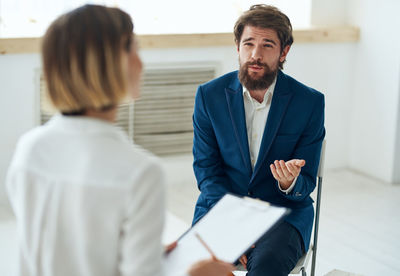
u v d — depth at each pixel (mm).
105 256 901
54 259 915
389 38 3596
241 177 1844
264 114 1825
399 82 3574
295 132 1802
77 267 918
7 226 2893
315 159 1829
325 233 2934
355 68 3887
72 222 898
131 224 876
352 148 4012
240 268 1720
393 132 3668
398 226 3049
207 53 3484
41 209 910
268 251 1637
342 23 3906
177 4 3711
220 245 1203
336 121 3943
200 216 1814
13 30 3234
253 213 1271
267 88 1790
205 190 1831
